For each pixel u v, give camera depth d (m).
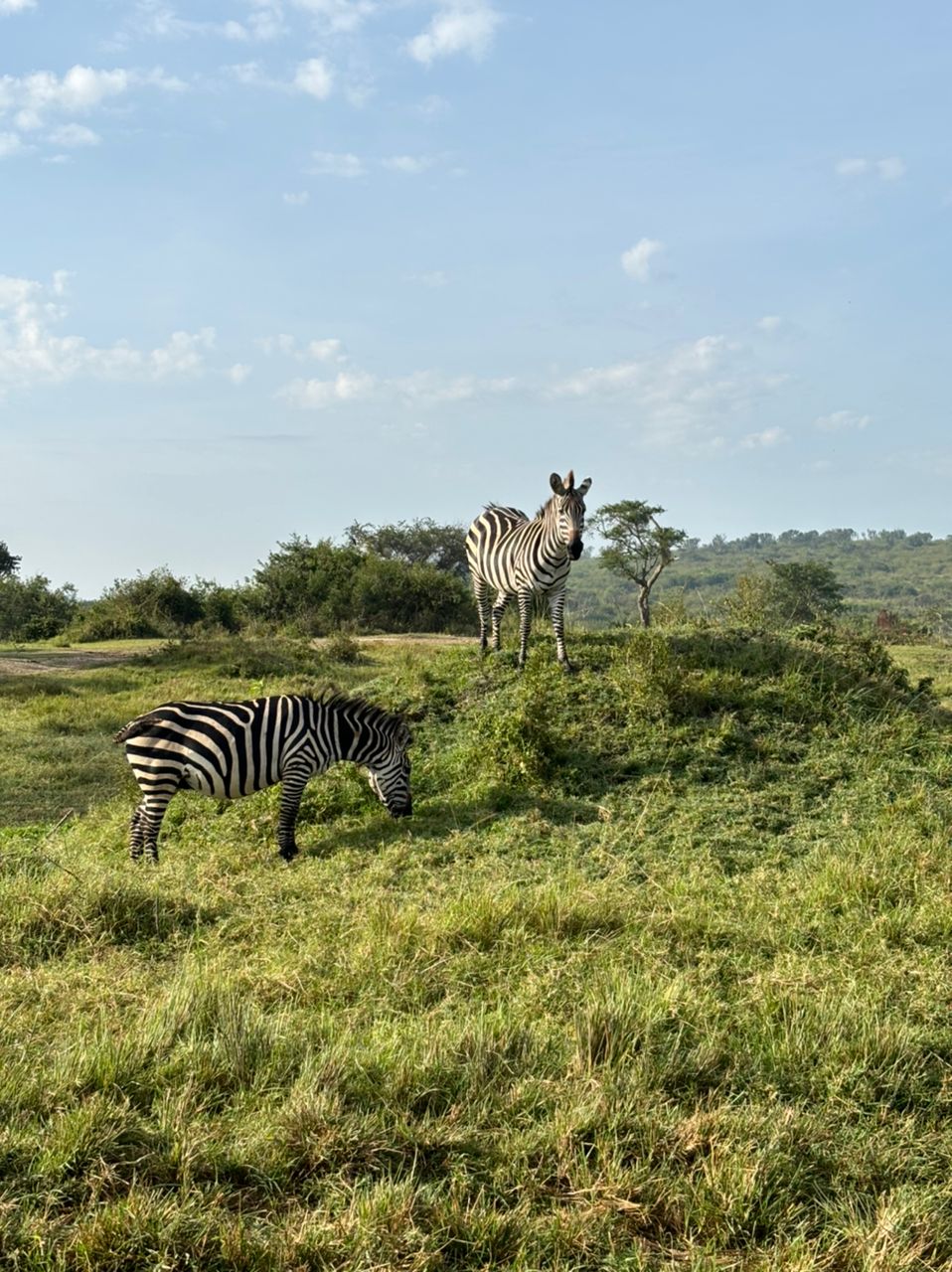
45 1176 3.49
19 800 11.26
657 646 10.73
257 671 20.36
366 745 8.84
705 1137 3.96
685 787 8.98
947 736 9.80
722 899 6.72
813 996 5.20
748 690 10.50
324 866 7.95
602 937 6.05
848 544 170.50
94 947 6.03
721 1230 3.52
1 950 5.89
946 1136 4.12
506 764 9.32
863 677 10.87
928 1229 3.54
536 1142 3.86
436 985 5.39
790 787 8.90
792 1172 3.83
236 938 6.37
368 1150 3.77
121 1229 3.26
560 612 11.27
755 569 114.06
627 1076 4.25
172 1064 4.23
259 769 8.48
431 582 37.78
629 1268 3.35
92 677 20.41
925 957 5.69
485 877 7.34
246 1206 3.54
